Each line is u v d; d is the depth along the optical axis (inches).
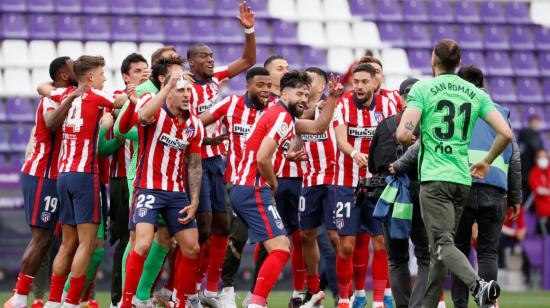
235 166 1080.2
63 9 2273.6
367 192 999.0
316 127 977.5
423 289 890.1
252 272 1606.8
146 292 973.8
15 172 1612.9
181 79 904.3
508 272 1836.9
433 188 810.2
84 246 978.7
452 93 823.1
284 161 1135.0
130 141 1098.1
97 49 2237.9
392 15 2512.3
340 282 1126.4
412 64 2433.6
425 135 823.7
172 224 928.3
